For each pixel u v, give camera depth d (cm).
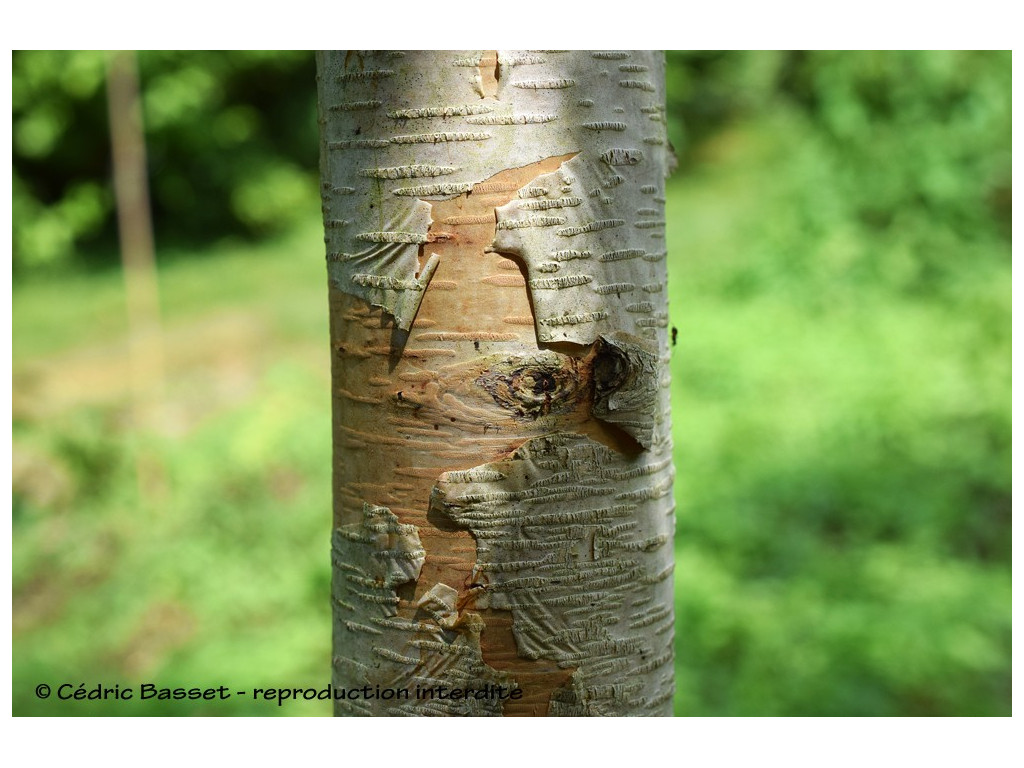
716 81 1247
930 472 501
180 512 502
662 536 161
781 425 550
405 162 146
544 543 151
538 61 145
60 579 464
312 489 525
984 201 795
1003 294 673
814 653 366
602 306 149
